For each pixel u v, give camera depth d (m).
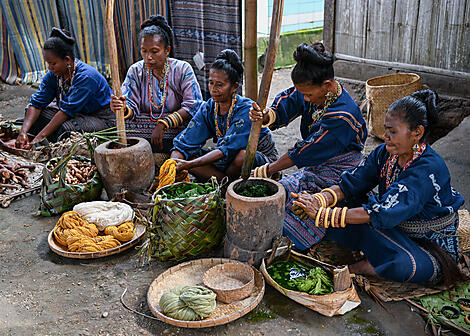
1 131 4.56
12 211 3.52
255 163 3.40
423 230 2.57
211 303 2.37
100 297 2.63
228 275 2.64
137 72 4.05
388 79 5.00
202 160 3.28
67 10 6.75
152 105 4.07
